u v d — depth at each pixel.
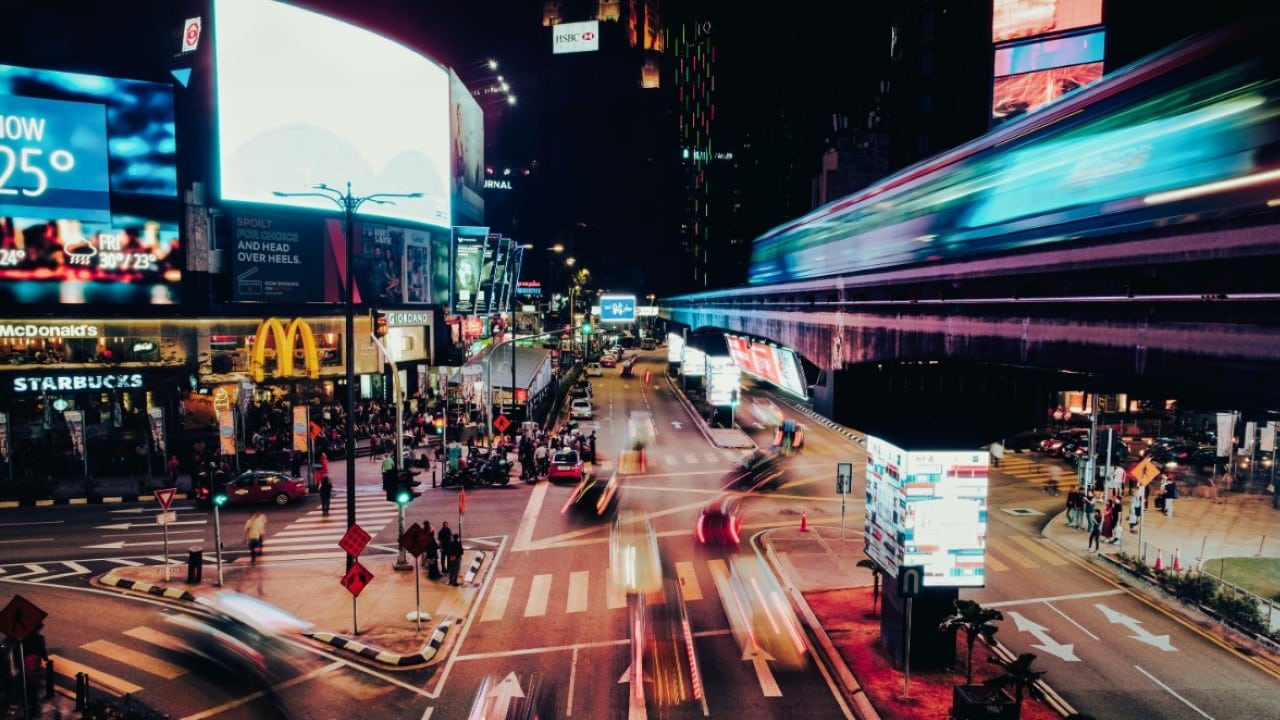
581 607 20.55
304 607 20.52
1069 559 24.86
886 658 17.06
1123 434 49.69
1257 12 8.78
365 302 53.44
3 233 39.00
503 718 14.62
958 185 17.56
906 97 69.81
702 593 21.50
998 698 13.63
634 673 16.55
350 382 22.78
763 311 35.56
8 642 17.53
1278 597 20.78
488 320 76.81
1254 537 27.36
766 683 16.05
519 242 162.50
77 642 18.30
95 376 41.06
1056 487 36.12
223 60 44.97
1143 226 10.30
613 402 67.75
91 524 29.80
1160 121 10.48
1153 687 15.82
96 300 41.00
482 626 19.34
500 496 34.31
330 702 15.32
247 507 32.66
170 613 20.28
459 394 60.22
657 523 29.30
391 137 57.09
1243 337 8.30
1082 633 18.72
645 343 141.12
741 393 74.62
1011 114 54.78
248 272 46.25
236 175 45.66
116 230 41.28
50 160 39.72
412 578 23.03
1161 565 22.62
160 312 42.53
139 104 41.59
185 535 28.20
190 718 14.59
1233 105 9.16
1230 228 8.67
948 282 15.52
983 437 16.19
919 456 16.22
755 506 32.22
